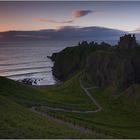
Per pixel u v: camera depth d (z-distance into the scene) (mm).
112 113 151875
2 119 69188
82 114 138625
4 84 158875
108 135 95000
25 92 159625
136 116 148125
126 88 197625
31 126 67438
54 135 61250
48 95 179375
